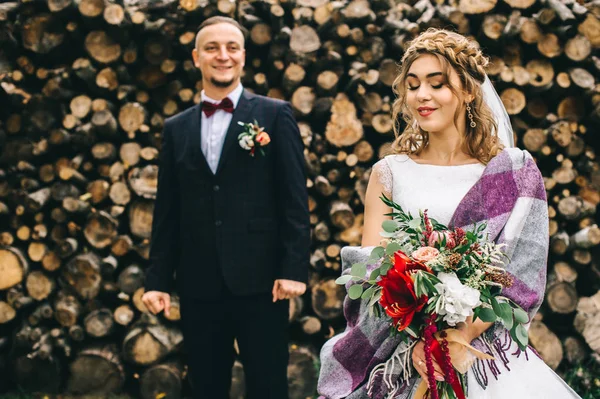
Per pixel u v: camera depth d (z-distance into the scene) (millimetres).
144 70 4172
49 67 4238
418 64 1913
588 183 4090
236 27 3021
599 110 4008
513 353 1818
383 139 4207
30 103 4109
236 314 2918
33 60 4215
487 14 4125
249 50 4238
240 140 2914
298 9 4133
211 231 2918
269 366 2900
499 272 1765
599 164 4102
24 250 4094
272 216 2969
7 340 4070
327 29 4164
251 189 2943
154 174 4078
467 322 1745
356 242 4055
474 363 1790
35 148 4090
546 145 4074
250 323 2904
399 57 4223
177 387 3906
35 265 4105
